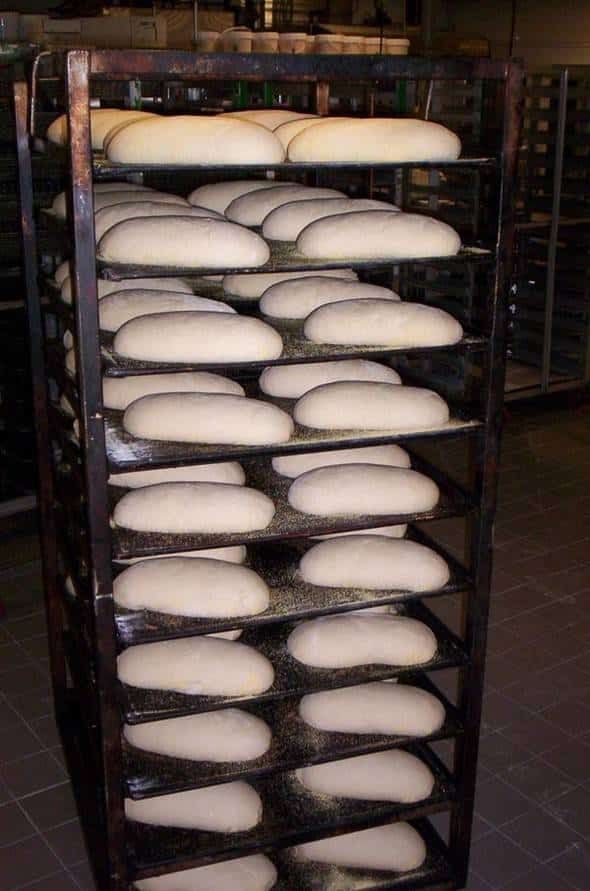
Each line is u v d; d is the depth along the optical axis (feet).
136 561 6.62
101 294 6.90
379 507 6.34
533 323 19.76
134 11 13.30
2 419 13.34
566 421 18.97
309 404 6.25
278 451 5.77
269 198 6.86
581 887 7.50
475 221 14.38
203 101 12.55
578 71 16.97
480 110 15.01
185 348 5.62
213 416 5.83
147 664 6.29
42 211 6.96
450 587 6.54
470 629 6.66
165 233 5.49
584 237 18.89
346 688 6.94
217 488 6.17
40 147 6.24
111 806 6.18
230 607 6.09
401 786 6.95
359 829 6.83
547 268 18.61
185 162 5.44
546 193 18.40
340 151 5.77
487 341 5.93
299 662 6.64
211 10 14.42
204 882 6.79
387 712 6.80
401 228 5.85
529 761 9.04
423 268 15.60
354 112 12.28
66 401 7.02
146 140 5.48
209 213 6.35
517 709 9.85
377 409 6.17
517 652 10.90
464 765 7.00
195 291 7.16
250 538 5.96
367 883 7.14
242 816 6.68
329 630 6.68
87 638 6.95
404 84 14.35
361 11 17.56
